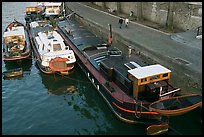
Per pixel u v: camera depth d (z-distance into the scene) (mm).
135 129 19578
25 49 33594
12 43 33781
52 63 27750
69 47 32688
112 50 27266
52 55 28578
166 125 18562
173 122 19578
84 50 28516
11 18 58344
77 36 33938
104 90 22641
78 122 20688
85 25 43031
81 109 22594
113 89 21422
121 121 20312
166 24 34938
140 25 37375
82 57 28641
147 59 26734
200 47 26234
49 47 29781
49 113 22047
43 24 40844
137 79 18672
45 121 20891
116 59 24703
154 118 19000
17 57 31578
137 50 28359
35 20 47406
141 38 30641
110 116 21391
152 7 38281
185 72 21328
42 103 23688
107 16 44969
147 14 39969
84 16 45281
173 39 29703
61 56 28516
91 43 31156
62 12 49438
